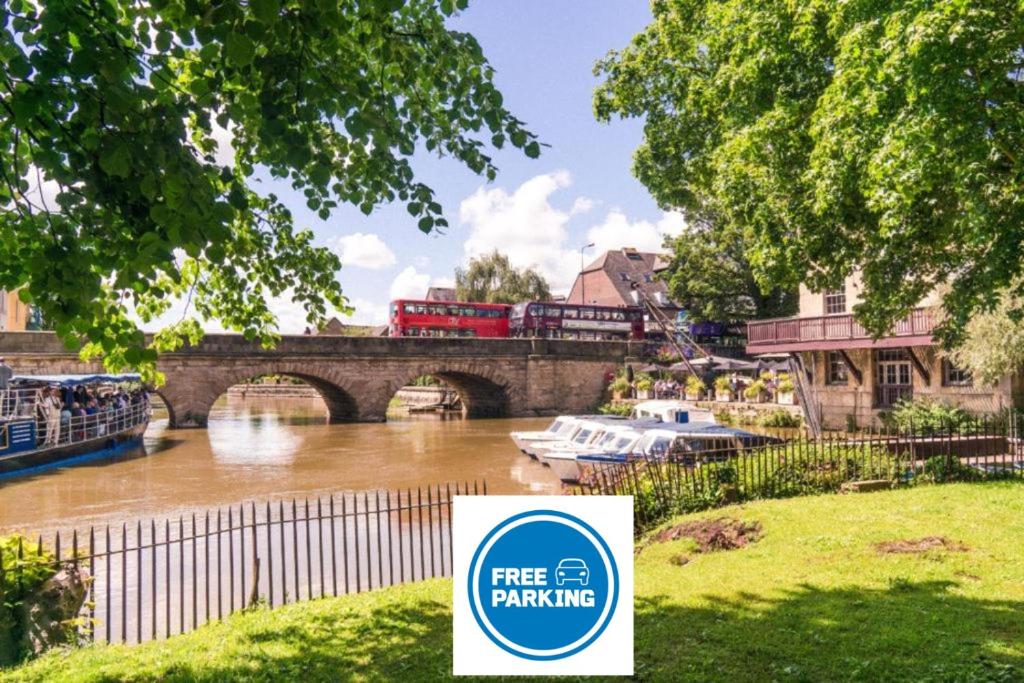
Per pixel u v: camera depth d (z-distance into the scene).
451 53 5.79
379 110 5.47
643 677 5.40
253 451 30.97
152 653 6.64
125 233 4.79
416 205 5.84
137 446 33.00
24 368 34.75
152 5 4.12
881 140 9.68
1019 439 17.59
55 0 4.11
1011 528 9.47
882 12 9.79
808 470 12.93
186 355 40.62
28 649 6.54
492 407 54.69
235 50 4.02
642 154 25.59
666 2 22.02
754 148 14.16
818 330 28.67
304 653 6.39
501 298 70.12
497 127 5.77
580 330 58.38
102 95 4.21
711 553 9.51
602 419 27.52
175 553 13.20
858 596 7.09
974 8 8.04
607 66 24.77
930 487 12.57
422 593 8.49
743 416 37.41
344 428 42.72
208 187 4.39
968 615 6.39
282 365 43.44
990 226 8.91
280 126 4.84
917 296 12.33
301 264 8.48
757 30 13.85
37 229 4.88
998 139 8.81
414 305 54.88
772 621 6.50
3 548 6.93
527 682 5.44
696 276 51.97
